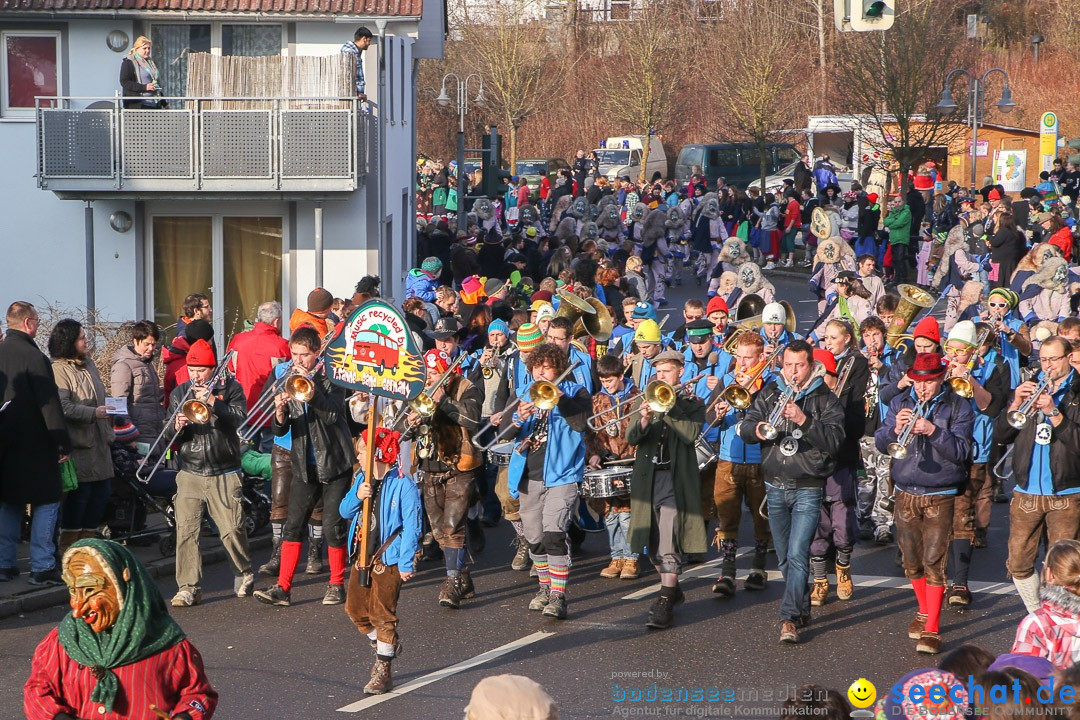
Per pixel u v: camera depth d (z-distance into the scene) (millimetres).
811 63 175000
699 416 29422
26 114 68188
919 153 106500
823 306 69938
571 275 57312
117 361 36938
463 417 30531
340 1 69000
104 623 16062
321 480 31062
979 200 103250
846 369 30453
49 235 68125
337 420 31062
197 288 68438
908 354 33062
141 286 68125
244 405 32812
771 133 159500
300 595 32750
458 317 50438
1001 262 73875
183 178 63875
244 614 30984
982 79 133750
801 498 27953
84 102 68375
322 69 65312
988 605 30750
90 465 33125
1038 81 184875
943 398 27203
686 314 40531
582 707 24281
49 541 32125
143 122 63688
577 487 30094
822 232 72812
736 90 153750
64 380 32844
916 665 26469
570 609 31203
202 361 30875
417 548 25125
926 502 27250
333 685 25719
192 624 30156
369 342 25859
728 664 26703
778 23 165625
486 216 102375
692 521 29172
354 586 25344
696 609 30953
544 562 30625
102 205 67375
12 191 67938
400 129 85688
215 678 26172
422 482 31469
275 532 34312
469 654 27750
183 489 31594
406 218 90812
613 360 32906
